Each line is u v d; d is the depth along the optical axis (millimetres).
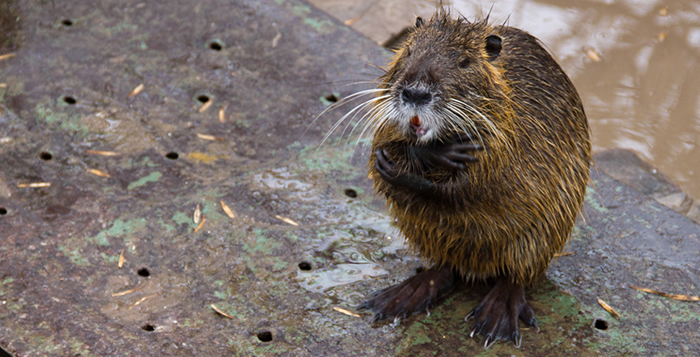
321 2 10180
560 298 5574
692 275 5773
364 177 6688
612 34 10602
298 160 6832
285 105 7449
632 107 9414
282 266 5762
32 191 6297
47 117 7082
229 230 6051
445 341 5207
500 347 5160
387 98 5035
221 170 6684
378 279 5711
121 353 4934
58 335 5023
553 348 5160
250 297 5488
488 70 4949
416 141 5000
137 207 6211
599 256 5938
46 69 7625
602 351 5148
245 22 8383
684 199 7648
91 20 8328
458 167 4848
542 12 11039
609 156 8102
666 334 5293
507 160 4977
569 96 5469
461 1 11117
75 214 6098
